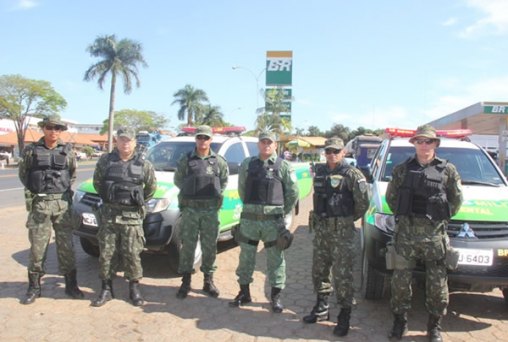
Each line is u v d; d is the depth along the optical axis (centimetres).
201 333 375
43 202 428
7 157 4138
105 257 436
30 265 430
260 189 424
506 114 1474
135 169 434
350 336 375
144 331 376
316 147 5247
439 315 360
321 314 402
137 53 3972
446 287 358
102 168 441
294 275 545
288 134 3759
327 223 388
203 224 463
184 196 459
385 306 442
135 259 436
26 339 354
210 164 462
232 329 384
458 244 374
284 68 4697
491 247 370
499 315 425
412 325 398
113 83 3984
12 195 1485
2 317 396
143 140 3566
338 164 393
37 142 437
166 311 421
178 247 509
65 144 448
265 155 430
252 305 441
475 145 544
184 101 5306
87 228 516
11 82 4194
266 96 3881
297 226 873
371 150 2455
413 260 366
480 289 382
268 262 433
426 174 353
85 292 466
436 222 352
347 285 377
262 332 379
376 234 409
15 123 4391
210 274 470
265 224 424
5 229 778
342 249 381
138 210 439
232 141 663
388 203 382
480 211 390
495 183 473
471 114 1559
